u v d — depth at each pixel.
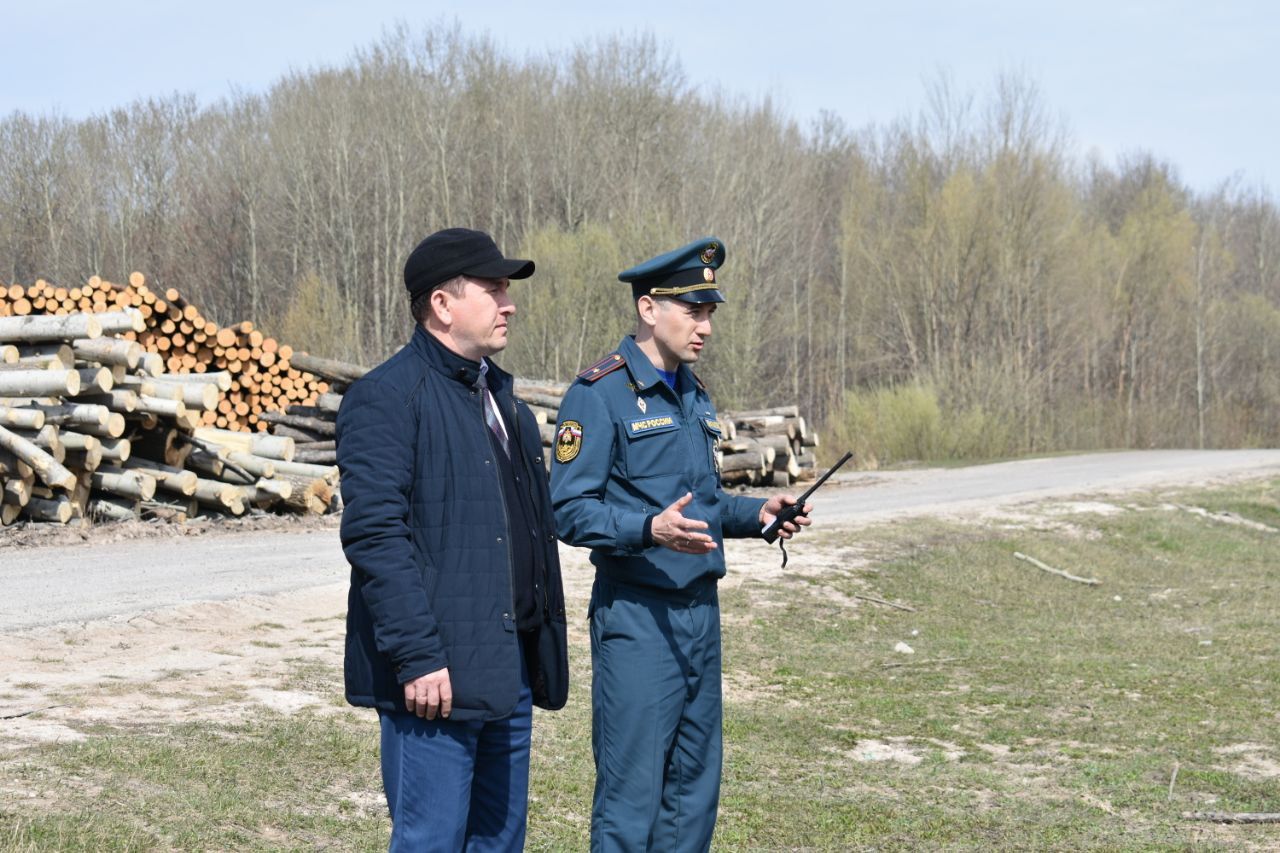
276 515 14.95
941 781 6.54
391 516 3.02
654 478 3.97
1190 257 53.84
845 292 51.38
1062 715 8.16
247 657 7.76
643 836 3.88
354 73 52.47
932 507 18.23
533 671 3.36
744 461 21.41
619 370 4.02
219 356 18.17
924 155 47.38
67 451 13.14
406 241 50.09
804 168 54.97
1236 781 6.64
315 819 4.84
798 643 10.26
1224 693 8.89
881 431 35.78
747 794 6.06
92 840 4.16
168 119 54.78
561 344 37.50
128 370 13.82
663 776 3.93
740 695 8.42
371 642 3.08
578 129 49.69
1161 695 8.80
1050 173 46.06
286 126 51.69
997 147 46.53
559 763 6.27
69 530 12.89
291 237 51.59
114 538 12.90
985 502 18.91
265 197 52.91
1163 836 5.69
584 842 5.14
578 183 48.91
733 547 13.82
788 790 6.21
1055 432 43.25
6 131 53.06
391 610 2.96
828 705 8.28
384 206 51.00
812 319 54.06
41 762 5.01
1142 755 7.16
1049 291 45.09
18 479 12.86
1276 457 30.97
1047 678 9.34
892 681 9.09
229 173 54.09
